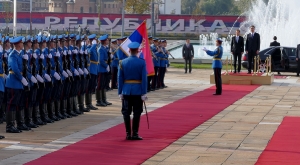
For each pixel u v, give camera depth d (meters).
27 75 16.48
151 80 27.83
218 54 25.69
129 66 14.89
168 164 12.15
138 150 13.48
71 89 19.22
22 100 16.36
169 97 24.95
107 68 21.80
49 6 151.00
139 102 14.88
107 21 89.44
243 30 87.81
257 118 18.72
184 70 42.03
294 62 36.34
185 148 13.78
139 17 88.44
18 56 15.91
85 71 19.98
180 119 18.41
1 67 15.62
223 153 13.22
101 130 16.31
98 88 21.72
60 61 18.50
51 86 17.84
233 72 33.09
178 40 82.88
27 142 14.47
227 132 16.02
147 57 17.12
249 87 29.42
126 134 14.98
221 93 26.05
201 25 90.50
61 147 13.83
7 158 12.59
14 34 40.06
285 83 31.66
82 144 14.17
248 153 13.21
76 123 17.70
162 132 15.91
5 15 86.31
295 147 13.88
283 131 16.16
